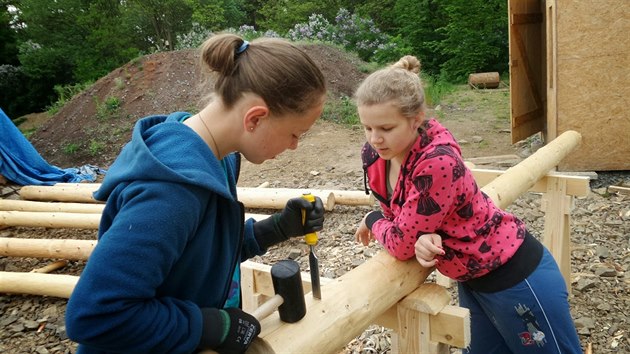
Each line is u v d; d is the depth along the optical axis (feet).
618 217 16.30
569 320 6.49
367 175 6.54
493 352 7.34
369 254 14.88
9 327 12.96
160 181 3.63
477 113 33.55
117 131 35.73
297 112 4.23
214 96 4.37
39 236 19.42
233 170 4.94
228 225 4.23
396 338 6.48
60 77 63.62
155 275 3.48
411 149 5.68
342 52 43.88
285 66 4.13
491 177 11.27
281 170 24.31
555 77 19.67
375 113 5.44
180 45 53.11
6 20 69.67
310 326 4.88
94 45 59.93
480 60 52.39
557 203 11.50
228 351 4.01
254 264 8.59
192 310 3.79
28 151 25.38
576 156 19.93
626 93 19.12
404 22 61.82
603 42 19.03
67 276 14.16
